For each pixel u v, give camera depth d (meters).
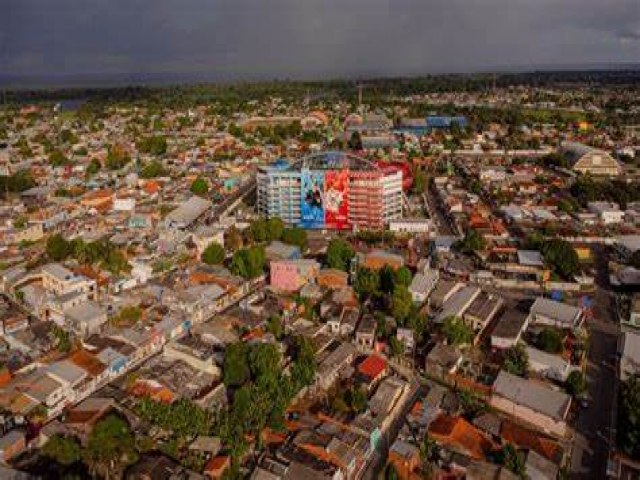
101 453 126.25
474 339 185.25
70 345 179.12
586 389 160.62
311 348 167.75
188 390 155.62
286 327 191.62
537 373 166.12
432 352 170.38
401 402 155.12
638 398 140.75
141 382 157.88
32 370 167.12
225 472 125.38
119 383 163.75
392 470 123.88
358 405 147.12
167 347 171.50
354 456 129.62
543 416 143.88
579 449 137.50
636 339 178.88
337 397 154.25
